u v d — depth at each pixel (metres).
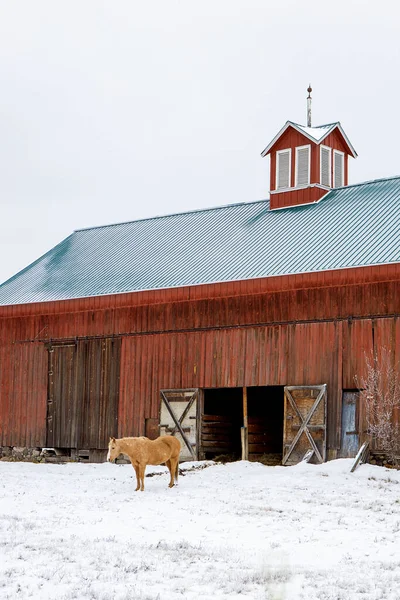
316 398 31.17
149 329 35.72
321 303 31.52
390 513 22.45
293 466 29.84
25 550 17.20
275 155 39.69
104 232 44.19
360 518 21.61
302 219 36.59
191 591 14.62
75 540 18.33
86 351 37.41
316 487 26.23
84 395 37.19
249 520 21.05
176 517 21.31
